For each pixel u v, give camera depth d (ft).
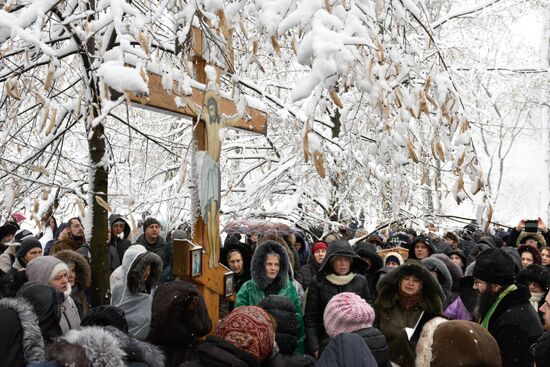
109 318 9.25
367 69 9.39
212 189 12.82
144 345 7.88
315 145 8.99
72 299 13.19
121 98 10.41
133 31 10.33
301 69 27.86
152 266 14.06
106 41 12.05
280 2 9.79
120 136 24.32
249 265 19.07
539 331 11.53
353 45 9.20
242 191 28.43
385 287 13.23
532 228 27.68
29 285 11.37
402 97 10.93
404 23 11.94
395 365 12.19
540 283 15.16
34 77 14.08
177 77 11.42
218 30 11.23
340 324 10.60
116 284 14.87
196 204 12.36
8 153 16.75
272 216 25.34
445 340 8.29
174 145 20.90
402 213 25.40
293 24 9.14
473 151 11.49
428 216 25.12
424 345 11.09
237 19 12.28
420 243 19.97
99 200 11.85
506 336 11.62
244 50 13.55
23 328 8.98
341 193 27.25
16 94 10.77
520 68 29.01
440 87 11.52
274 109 23.04
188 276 11.56
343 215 29.22
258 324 8.43
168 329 9.39
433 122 12.28
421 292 12.96
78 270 14.80
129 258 14.97
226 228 21.58
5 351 8.79
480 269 12.27
